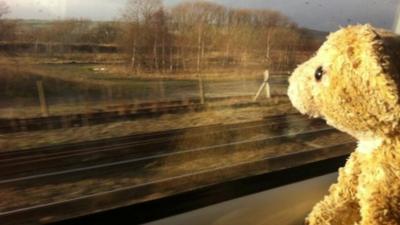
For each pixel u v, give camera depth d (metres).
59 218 0.90
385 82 0.60
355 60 0.65
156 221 0.90
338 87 0.67
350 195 0.82
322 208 0.85
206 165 1.20
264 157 1.32
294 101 0.79
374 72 0.61
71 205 0.94
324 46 0.74
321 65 0.71
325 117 0.76
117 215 0.94
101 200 0.97
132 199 1.00
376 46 0.63
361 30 0.69
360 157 0.79
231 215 0.97
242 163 1.25
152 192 1.03
